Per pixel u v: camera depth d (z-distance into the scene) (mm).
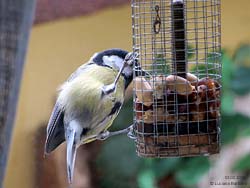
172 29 7328
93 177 12070
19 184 12172
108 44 12188
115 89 7957
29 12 5262
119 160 11758
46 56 12195
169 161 10203
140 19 7793
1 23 5207
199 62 7938
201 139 7418
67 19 12141
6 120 5223
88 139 8211
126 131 8180
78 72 8305
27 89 12156
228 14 12141
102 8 12133
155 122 7422
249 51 10602
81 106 8008
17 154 12164
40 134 12195
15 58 5242
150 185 10430
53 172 12164
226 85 9992
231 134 9828
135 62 7707
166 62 7555
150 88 7422
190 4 8586
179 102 7375
